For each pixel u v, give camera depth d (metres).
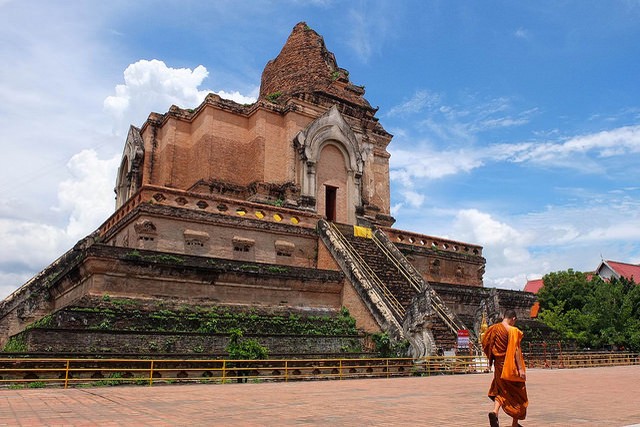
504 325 8.52
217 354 18.44
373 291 25.88
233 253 27.88
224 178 35.84
